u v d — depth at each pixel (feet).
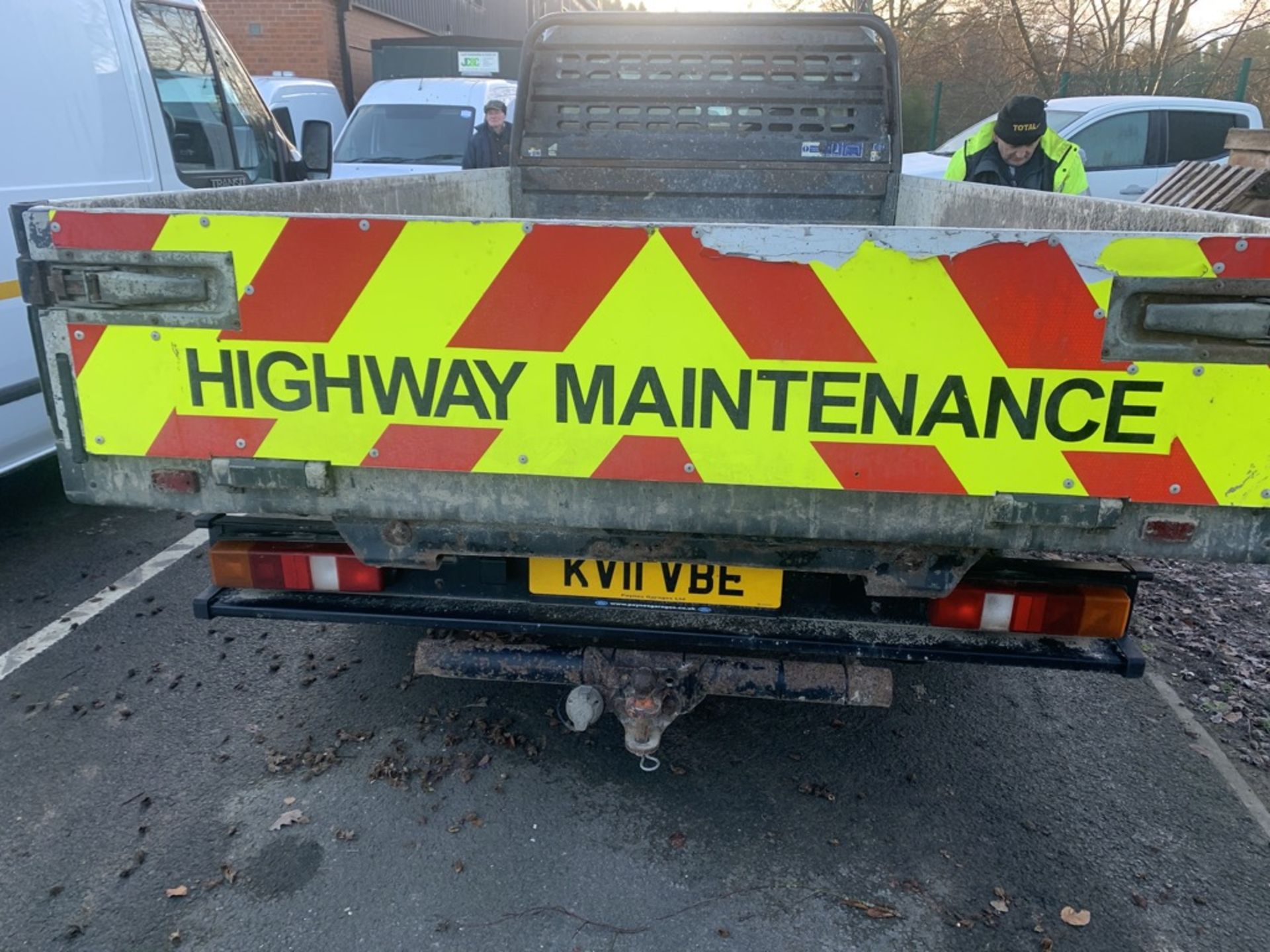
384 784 9.55
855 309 6.56
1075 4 61.11
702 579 8.12
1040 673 11.86
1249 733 10.73
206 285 6.98
